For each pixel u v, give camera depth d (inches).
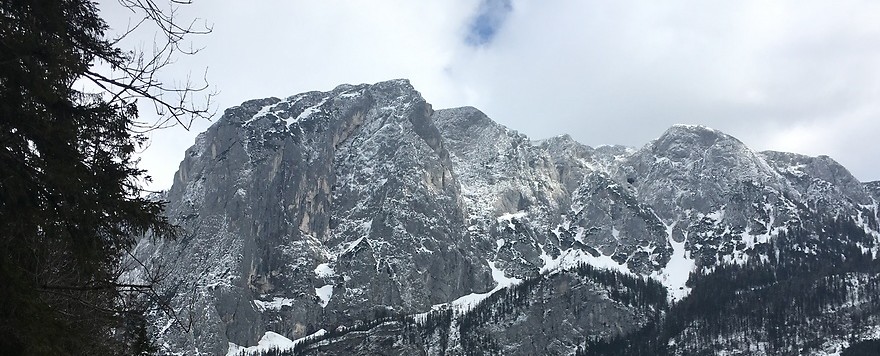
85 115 803.4
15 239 729.6
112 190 808.3
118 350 890.7
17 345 659.4
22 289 673.6
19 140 735.1
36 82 726.5
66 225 778.8
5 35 717.9
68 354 713.6
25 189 732.7
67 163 771.4
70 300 806.5
